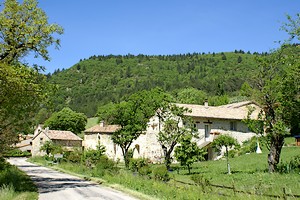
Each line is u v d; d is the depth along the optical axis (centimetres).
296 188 2095
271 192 1831
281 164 3084
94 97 18975
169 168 4041
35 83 2631
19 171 3853
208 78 19650
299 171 2836
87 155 4972
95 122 13425
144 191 2214
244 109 5731
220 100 9600
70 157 5522
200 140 5212
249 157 4303
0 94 2238
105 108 5122
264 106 3234
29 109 2539
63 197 2052
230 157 4728
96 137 6794
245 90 3247
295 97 3072
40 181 3086
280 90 3077
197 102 9775
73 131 11019
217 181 2728
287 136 5628
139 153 5500
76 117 11156
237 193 1734
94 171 3528
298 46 3105
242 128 5506
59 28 2672
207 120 5300
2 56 2523
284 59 3089
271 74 3159
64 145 8669
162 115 4350
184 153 3594
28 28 2536
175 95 11025
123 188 2422
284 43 3109
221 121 5397
